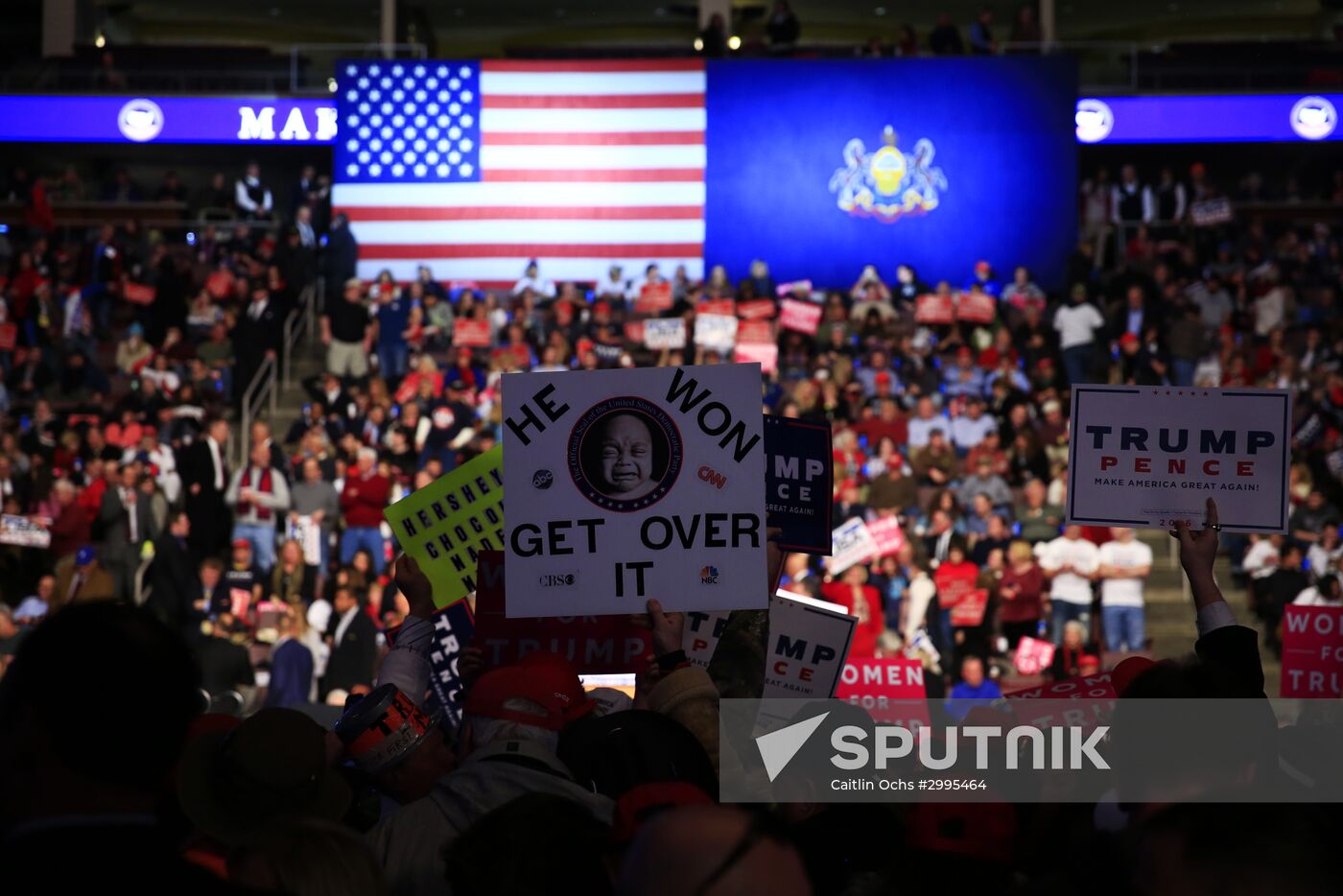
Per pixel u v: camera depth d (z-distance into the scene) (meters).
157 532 15.35
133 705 1.97
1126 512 4.36
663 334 19.77
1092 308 19.62
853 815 3.56
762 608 3.92
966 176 23.53
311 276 23.09
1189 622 16.47
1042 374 19.05
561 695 3.43
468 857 2.56
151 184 28.12
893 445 16.05
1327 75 25.03
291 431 17.80
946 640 13.88
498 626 4.45
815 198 23.55
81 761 1.96
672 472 3.96
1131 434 4.38
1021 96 23.53
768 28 25.23
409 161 23.45
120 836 1.95
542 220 23.45
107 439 17.95
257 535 15.71
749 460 3.95
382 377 19.97
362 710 3.56
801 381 18.42
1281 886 1.92
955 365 19.73
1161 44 29.72
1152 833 2.02
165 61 27.03
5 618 13.27
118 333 22.53
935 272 23.55
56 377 20.86
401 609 13.53
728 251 23.52
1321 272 23.22
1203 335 19.56
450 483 4.85
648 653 4.40
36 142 25.59
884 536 14.26
